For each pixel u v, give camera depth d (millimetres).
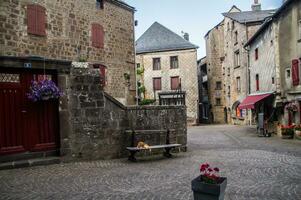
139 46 43438
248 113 35281
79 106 10750
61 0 18859
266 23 24406
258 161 10523
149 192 6781
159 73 42312
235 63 38125
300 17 20172
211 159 11000
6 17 16031
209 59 46688
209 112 47594
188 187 7137
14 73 9859
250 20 33719
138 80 42438
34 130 10164
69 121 10539
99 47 21391
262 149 14055
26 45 16906
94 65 20906
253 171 8867
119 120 11586
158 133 12359
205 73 51250
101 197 6457
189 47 41438
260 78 27766
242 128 30641
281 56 22750
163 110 12742
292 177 8102
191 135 23344
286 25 21953
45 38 17859
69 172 8852
